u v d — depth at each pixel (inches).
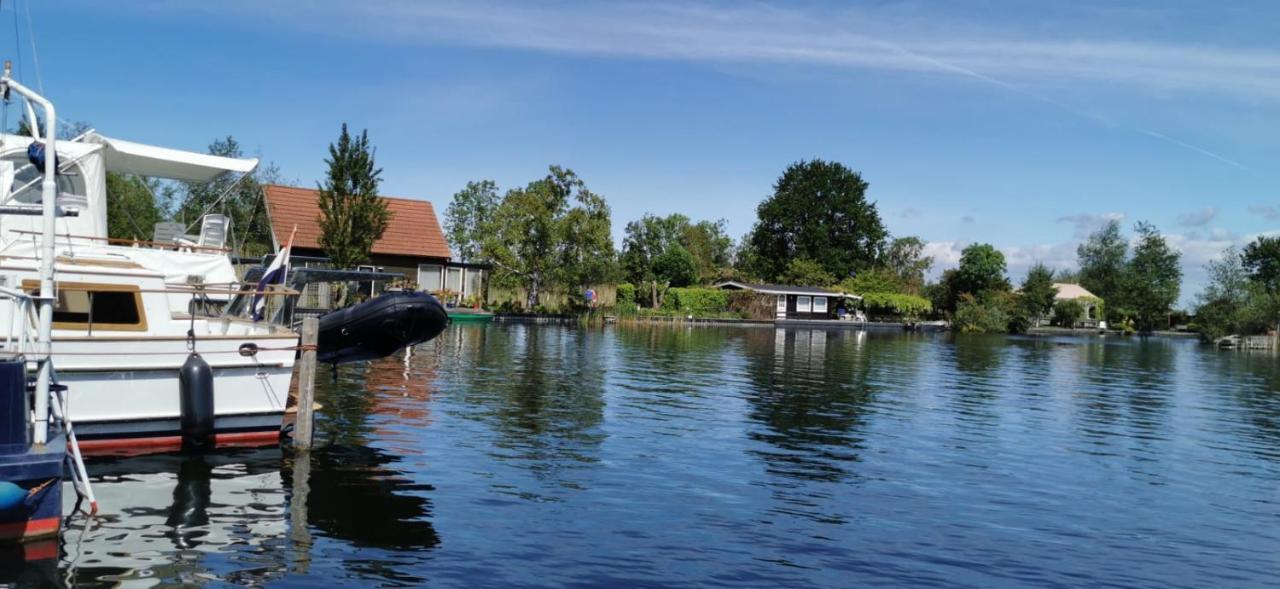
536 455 506.0
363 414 617.3
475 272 1940.2
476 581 303.7
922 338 2176.4
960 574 334.0
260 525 356.5
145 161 593.6
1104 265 4224.9
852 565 338.3
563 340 1398.9
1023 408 807.1
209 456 464.4
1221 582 339.3
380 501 397.4
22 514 320.5
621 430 596.4
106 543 327.0
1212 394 1011.9
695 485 451.5
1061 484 492.7
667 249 3011.8
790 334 2063.2
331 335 564.1
